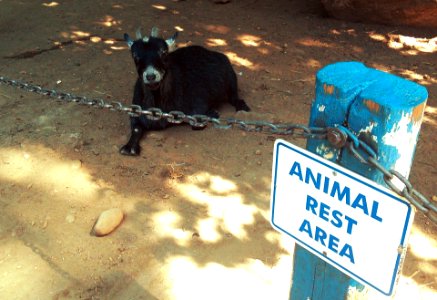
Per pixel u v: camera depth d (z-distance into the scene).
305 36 7.20
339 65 1.63
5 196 3.98
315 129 1.57
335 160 1.60
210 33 7.39
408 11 7.04
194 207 3.81
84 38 7.29
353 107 1.48
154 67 4.52
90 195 3.98
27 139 4.76
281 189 1.72
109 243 3.49
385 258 1.49
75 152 4.56
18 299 3.04
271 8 8.40
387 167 1.51
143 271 3.24
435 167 4.20
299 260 1.93
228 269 3.22
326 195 1.58
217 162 4.39
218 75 5.41
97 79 6.04
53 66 6.40
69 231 3.61
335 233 1.62
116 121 5.13
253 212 3.74
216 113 5.28
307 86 5.77
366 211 1.48
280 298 2.98
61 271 3.26
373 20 7.49
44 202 3.91
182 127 5.01
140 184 4.11
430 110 5.10
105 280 3.18
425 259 3.25
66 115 5.21
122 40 7.23
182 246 3.44
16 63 6.48
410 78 5.84
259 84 5.86
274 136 4.77
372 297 1.81
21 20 8.05
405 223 1.39
